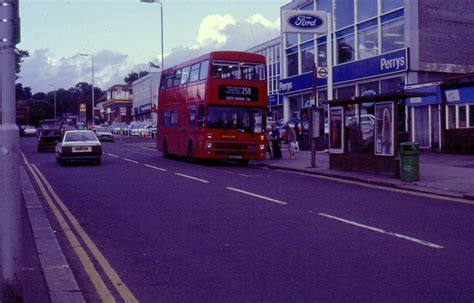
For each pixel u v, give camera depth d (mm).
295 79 42250
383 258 7641
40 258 7805
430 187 15414
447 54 31812
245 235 9375
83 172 22000
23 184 17672
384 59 32312
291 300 5848
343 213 11555
